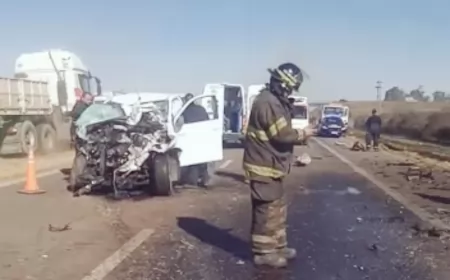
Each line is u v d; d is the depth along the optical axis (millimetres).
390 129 64000
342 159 24328
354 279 6766
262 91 7160
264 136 7051
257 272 7016
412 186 15195
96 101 15039
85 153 13453
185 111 14391
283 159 7148
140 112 13797
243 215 10781
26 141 23469
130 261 7523
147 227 9688
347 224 9984
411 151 31172
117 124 13445
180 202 12312
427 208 11672
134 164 13023
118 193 13000
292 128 7066
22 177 16781
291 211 11273
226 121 30469
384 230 9492
